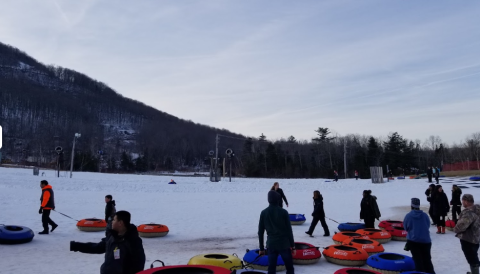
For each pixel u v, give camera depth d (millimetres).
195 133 167375
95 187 32594
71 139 127375
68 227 14211
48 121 150000
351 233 11523
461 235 7367
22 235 10977
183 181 44312
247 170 91375
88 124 161000
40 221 15555
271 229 6789
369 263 8352
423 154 103688
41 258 9266
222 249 11070
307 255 9047
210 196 30250
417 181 41312
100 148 123188
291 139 121250
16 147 112500
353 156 96375
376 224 16391
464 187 34594
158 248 11102
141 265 4629
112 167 101438
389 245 11617
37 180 34344
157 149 134125
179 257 9859
